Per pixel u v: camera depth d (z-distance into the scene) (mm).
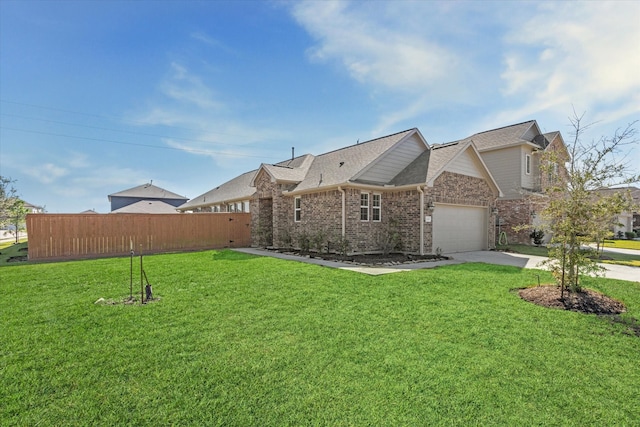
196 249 18016
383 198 15219
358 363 3758
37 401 3010
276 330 4758
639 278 9023
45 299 6445
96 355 3928
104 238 15602
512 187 20047
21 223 23562
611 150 6434
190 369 3598
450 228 15062
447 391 3213
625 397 3160
